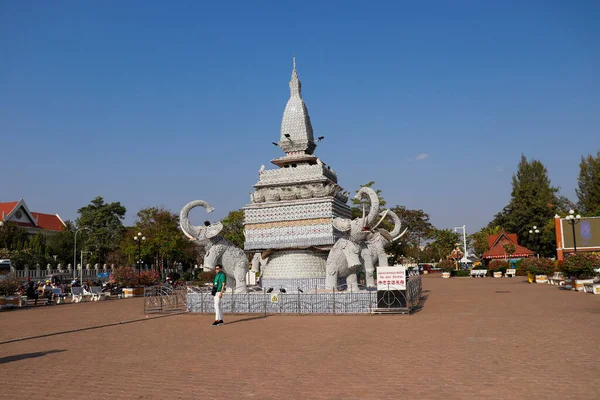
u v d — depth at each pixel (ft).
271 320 53.93
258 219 69.77
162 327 51.08
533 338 38.91
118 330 49.96
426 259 322.34
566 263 97.19
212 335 44.37
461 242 305.12
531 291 95.71
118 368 31.17
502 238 225.15
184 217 64.69
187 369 30.40
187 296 65.82
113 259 229.45
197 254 229.66
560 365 29.09
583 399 22.34
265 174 72.84
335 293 58.85
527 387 24.53
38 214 292.40
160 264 222.07
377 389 24.86
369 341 39.04
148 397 24.44
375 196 64.59
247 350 36.32
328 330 45.37
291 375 28.22
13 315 73.51
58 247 231.09
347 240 62.90
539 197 231.50
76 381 27.94
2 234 208.03
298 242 67.26
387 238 73.51
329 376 27.78
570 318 50.93
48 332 50.24
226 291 65.16
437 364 30.22
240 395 24.38
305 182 70.13
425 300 79.66
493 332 42.52
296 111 75.87
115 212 282.15
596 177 237.25
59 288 104.68
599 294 81.87
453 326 46.75
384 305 57.41
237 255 65.21
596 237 169.48
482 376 26.99
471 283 138.92
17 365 32.78
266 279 68.80
